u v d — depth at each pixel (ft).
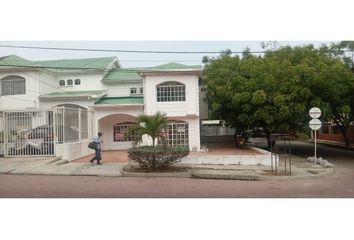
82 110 76.64
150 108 79.92
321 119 83.15
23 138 63.77
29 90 91.20
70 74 100.99
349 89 76.69
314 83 72.43
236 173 52.03
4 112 63.82
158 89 80.69
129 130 54.19
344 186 43.83
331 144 119.03
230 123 87.04
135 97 90.74
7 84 92.27
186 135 80.79
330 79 72.74
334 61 77.66
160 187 41.63
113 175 49.90
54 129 63.57
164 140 54.19
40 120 64.23
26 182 43.93
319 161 64.90
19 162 58.44
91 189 39.88
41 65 95.50
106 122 90.99
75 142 67.41
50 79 98.07
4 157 63.10
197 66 82.53
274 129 77.87
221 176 49.80
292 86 73.46
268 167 58.95
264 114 75.61
